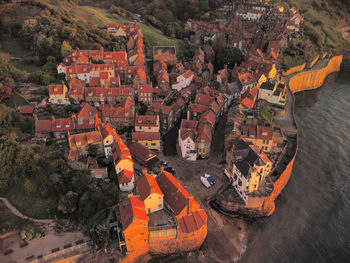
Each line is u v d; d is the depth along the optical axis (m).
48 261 82.69
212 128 133.62
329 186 122.31
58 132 116.81
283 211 109.56
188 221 89.50
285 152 127.56
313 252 96.12
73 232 90.94
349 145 147.00
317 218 107.88
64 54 165.00
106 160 108.31
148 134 123.75
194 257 91.81
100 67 154.38
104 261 84.19
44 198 98.44
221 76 173.25
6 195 98.56
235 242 96.56
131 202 86.44
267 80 173.25
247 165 102.44
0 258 83.31
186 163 120.94
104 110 130.38
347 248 98.06
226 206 104.56
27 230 89.81
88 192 97.25
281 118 154.25
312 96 199.62
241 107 133.38
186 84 170.38
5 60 150.50
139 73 154.25
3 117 116.31
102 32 197.75
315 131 157.38
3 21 185.50
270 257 93.62
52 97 135.88
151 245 88.69
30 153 102.69
